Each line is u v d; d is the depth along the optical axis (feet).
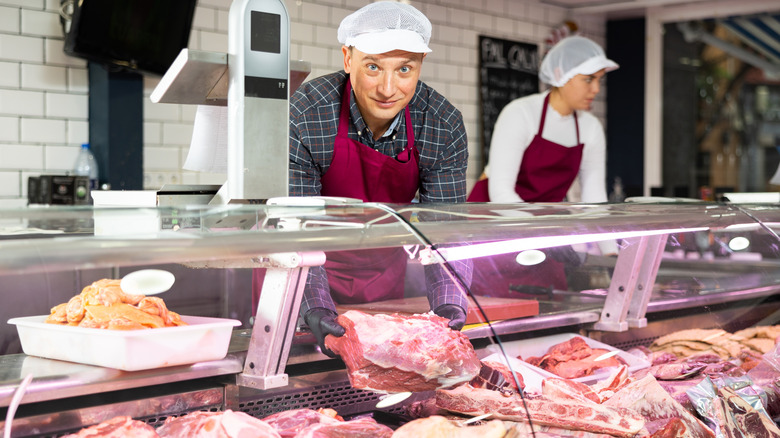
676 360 5.77
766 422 5.54
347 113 6.84
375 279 4.34
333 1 16.16
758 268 6.37
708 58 21.90
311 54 15.85
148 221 3.67
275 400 4.35
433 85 17.75
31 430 3.66
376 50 6.06
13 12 12.61
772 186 22.12
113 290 4.06
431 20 17.61
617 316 5.52
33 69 12.86
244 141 4.93
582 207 5.68
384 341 4.31
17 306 3.97
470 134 18.60
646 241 5.71
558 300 5.12
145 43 13.08
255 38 4.92
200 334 4.02
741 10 20.30
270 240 3.93
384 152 7.00
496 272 4.70
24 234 3.39
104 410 3.84
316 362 4.39
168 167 14.35
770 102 21.95
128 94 13.46
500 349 4.49
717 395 5.46
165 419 4.04
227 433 3.90
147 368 3.86
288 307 4.17
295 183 6.74
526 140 10.79
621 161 21.89
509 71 19.16
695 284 6.05
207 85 5.21
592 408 4.65
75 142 13.38
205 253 3.73
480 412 4.34
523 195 11.07
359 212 4.34
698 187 22.08
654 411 4.97
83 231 3.53
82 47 12.23
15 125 12.73
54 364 3.89
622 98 21.81
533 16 19.89
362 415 4.44
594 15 21.52
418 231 4.40
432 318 4.34
